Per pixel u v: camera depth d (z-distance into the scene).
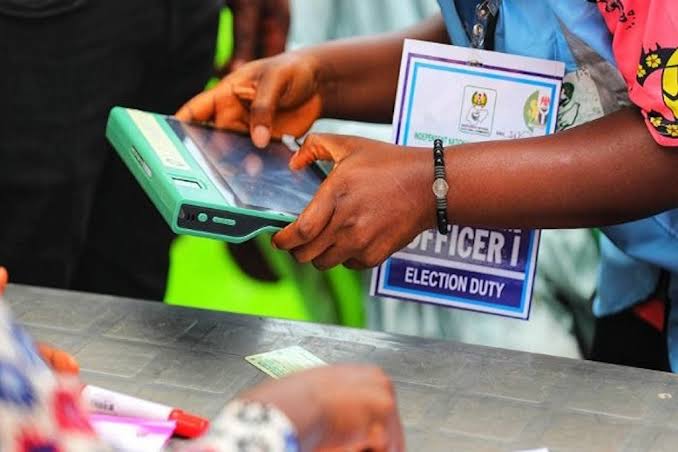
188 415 1.50
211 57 2.89
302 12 3.39
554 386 1.70
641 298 2.23
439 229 1.85
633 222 2.05
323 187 1.81
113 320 1.83
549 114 1.97
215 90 2.20
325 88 2.32
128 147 1.98
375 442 1.13
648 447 1.55
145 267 2.99
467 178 1.81
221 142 2.09
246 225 1.76
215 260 3.52
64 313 1.84
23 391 0.87
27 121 2.61
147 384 1.66
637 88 1.75
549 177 1.80
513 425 1.60
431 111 1.98
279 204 1.82
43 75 2.58
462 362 1.76
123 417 1.49
